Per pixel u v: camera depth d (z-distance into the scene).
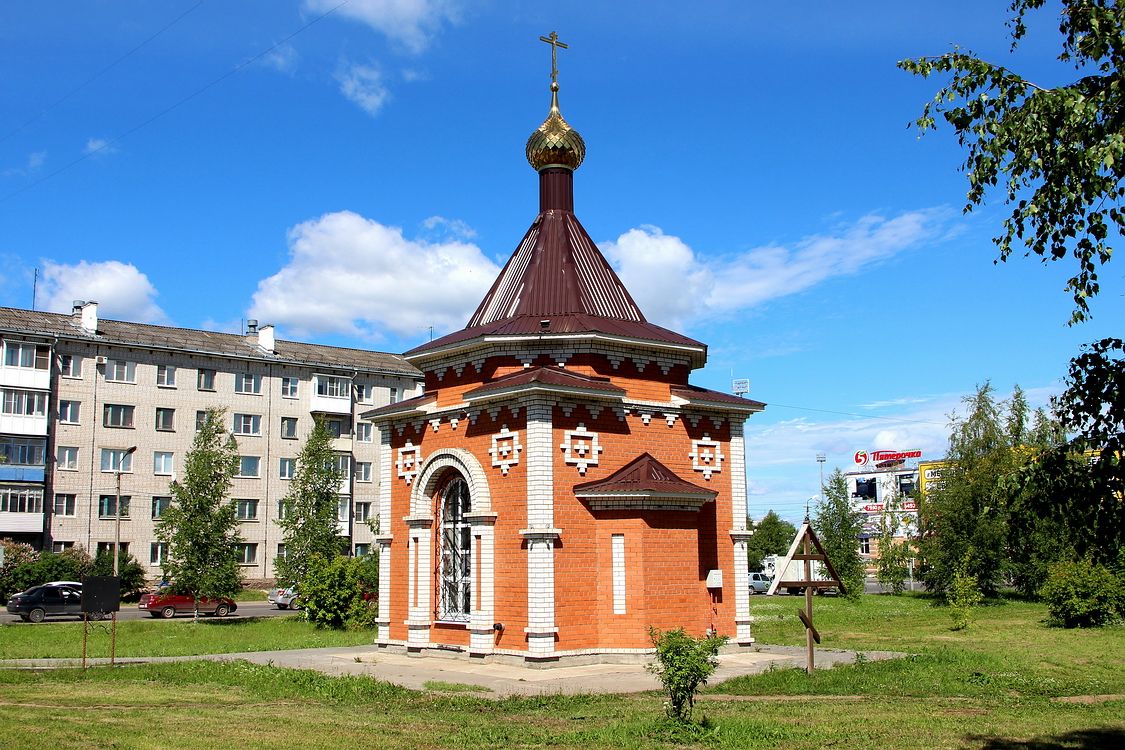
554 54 28.83
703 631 24.20
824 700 17.45
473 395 23.91
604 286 27.23
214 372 64.69
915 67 9.58
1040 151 8.91
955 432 51.16
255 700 17.50
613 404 24.20
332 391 69.12
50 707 16.19
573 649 22.45
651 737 13.71
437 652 25.12
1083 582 33.44
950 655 23.22
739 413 26.81
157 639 31.89
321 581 36.22
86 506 58.88
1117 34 8.77
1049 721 15.18
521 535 22.70
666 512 23.31
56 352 58.91
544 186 28.42
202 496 42.75
